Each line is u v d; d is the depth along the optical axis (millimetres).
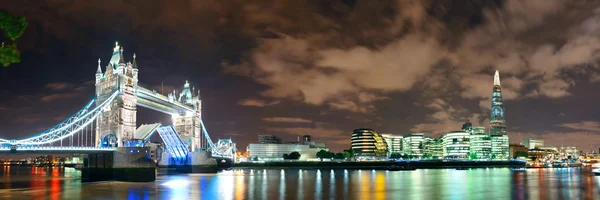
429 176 167250
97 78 136500
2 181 124312
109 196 83000
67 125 118875
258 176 160500
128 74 134750
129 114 133625
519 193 93125
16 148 103750
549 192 95625
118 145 127312
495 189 103062
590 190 100562
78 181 122688
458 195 88688
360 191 96062
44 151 109062
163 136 183875
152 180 127375
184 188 102062
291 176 161625
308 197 83500
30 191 90625
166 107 173875
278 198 81750
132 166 124938
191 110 191500
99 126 133375
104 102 126438
